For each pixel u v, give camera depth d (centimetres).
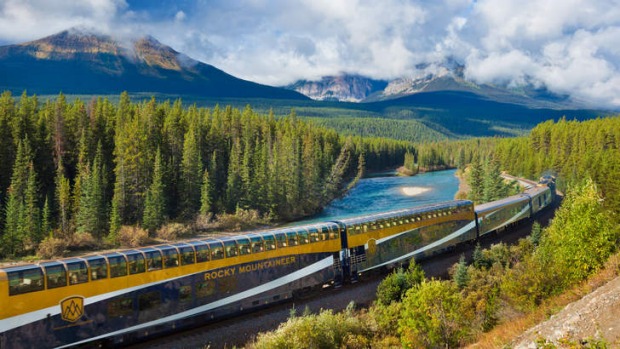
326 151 13638
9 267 2464
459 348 2639
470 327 3017
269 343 2680
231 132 11575
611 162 9762
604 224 3064
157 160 8044
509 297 3488
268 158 10662
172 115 9844
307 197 10644
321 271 4022
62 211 7000
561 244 3328
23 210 6669
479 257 4962
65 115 8512
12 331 2384
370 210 10844
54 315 2525
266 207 9481
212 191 9050
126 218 7819
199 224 8275
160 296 2970
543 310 2541
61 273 2567
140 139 8225
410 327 2769
